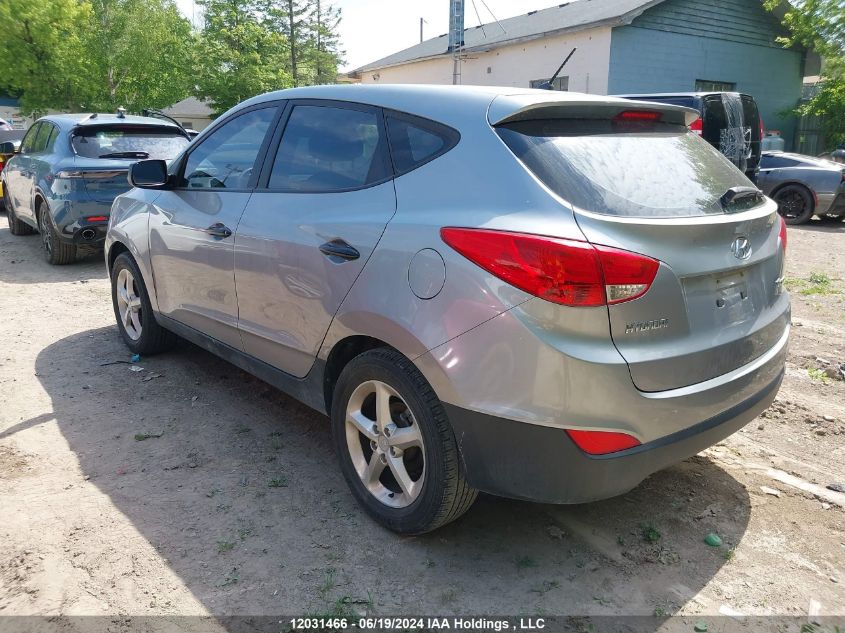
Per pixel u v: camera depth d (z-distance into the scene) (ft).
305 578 8.64
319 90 11.26
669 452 8.04
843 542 9.50
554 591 8.46
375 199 9.38
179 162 14.02
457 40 79.25
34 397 14.10
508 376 7.59
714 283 8.41
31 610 7.99
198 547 9.20
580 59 66.59
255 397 14.33
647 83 67.21
